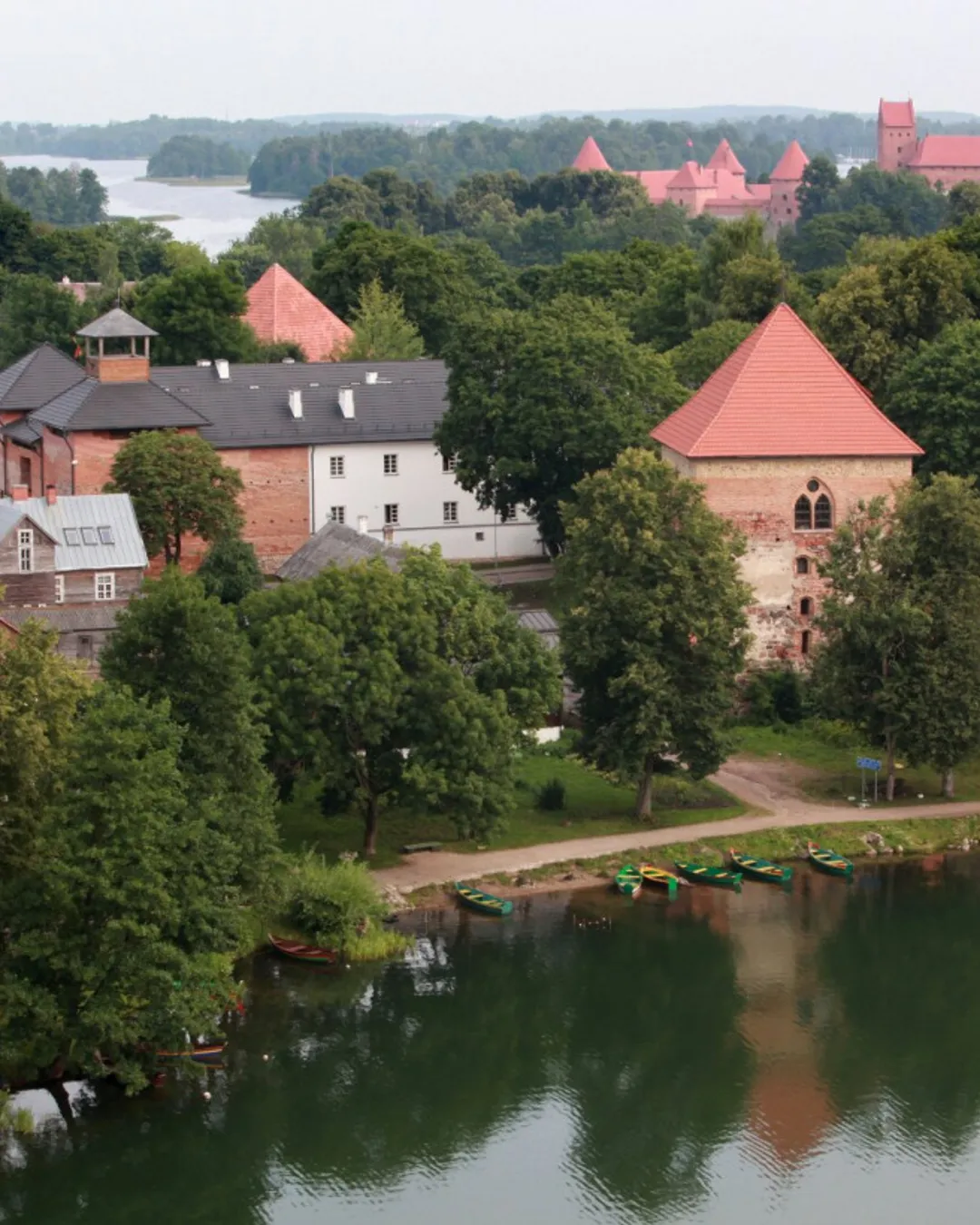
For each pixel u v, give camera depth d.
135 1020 80.50
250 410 165.38
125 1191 77.69
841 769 122.62
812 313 173.38
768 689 129.25
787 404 127.94
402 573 109.50
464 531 168.88
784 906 105.94
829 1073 88.44
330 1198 77.75
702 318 198.50
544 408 145.00
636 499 111.06
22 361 170.50
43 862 78.81
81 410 154.50
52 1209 76.44
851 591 116.81
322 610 103.81
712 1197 78.06
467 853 108.62
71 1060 82.88
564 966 97.69
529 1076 87.81
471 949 98.75
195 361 198.00
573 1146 82.19
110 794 78.88
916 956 100.06
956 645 114.12
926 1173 79.94
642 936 101.19
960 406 143.50
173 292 199.00
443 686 103.06
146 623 89.31
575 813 114.56
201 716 89.06
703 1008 94.31
